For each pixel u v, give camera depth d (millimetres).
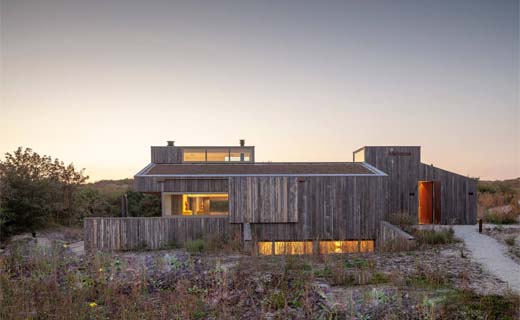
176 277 6031
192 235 12391
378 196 13070
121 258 7828
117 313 4434
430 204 15703
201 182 13000
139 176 12852
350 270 6906
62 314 4289
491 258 8188
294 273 6387
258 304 4836
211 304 4789
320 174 13219
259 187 12656
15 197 15547
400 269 7000
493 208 18281
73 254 8445
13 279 6035
